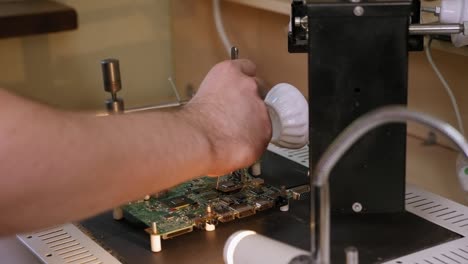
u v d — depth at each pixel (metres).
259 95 0.74
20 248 0.71
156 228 0.69
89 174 0.53
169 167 0.59
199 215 0.73
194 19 1.41
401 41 0.65
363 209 0.70
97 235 0.72
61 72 1.37
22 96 0.54
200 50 1.42
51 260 0.67
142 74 1.46
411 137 1.05
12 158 0.50
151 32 1.45
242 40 1.33
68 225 0.75
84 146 0.53
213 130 0.67
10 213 0.51
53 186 0.51
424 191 0.79
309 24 0.66
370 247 0.65
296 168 0.87
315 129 0.68
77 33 1.37
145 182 0.57
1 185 0.49
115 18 1.40
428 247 0.65
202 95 0.72
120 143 0.56
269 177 0.84
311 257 0.50
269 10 1.15
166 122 0.62
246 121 0.70
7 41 1.30
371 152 0.68
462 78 0.94
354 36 0.66
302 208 0.76
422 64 1.00
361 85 0.67
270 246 0.59
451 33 0.68
